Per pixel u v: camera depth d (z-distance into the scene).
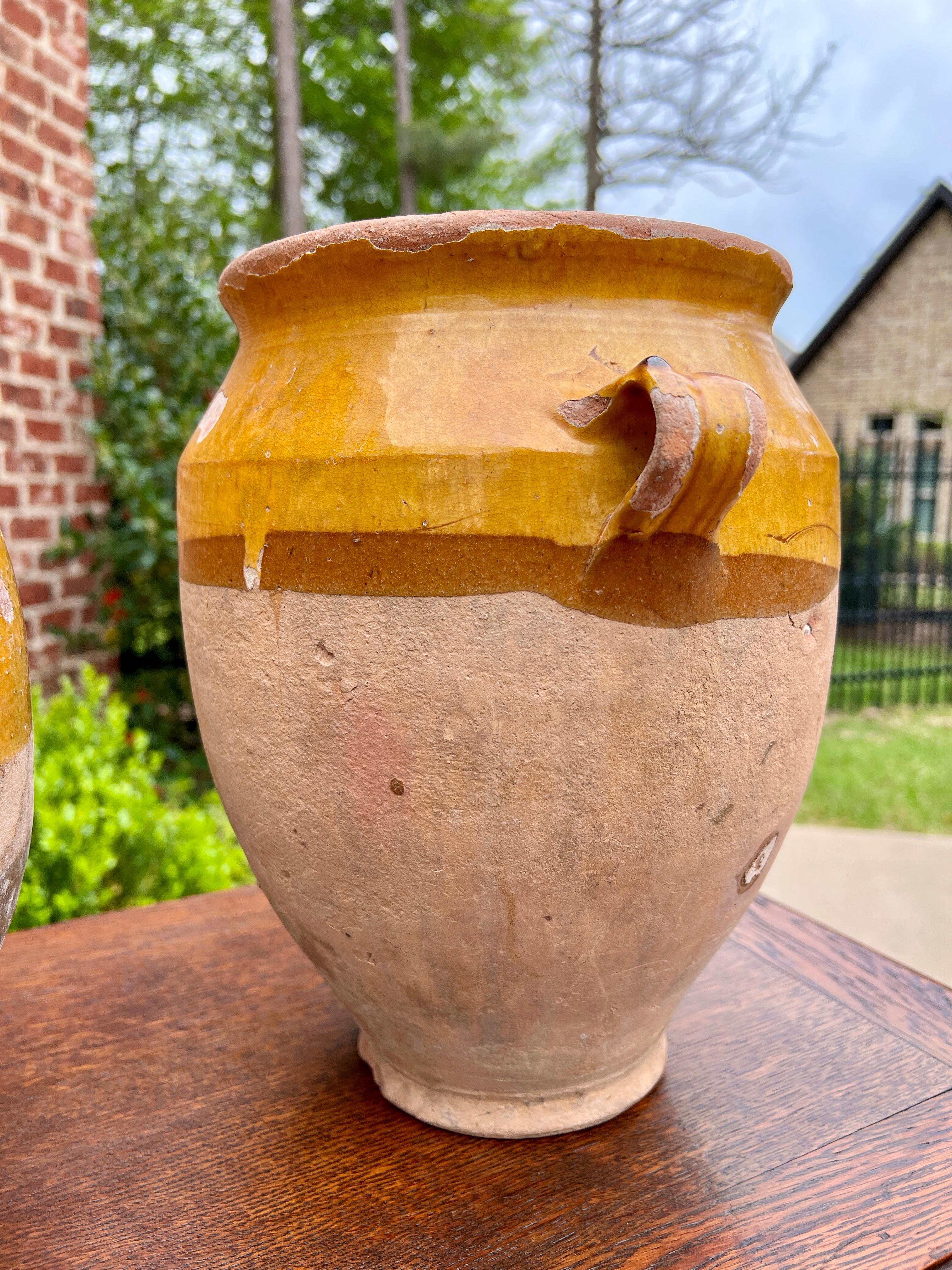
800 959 1.35
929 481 10.17
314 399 0.78
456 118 9.13
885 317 10.64
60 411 2.60
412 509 0.72
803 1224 0.85
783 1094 1.05
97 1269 0.80
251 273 0.83
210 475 0.85
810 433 0.85
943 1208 0.87
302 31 8.52
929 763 4.66
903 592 8.67
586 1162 0.94
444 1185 0.91
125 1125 0.99
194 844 1.90
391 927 0.84
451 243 0.73
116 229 3.19
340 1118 1.01
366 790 0.78
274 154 8.44
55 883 1.67
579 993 0.87
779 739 0.84
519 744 0.74
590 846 0.78
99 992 1.25
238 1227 0.85
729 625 0.77
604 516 0.71
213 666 0.86
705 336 0.79
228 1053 1.13
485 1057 0.93
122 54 8.47
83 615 2.78
